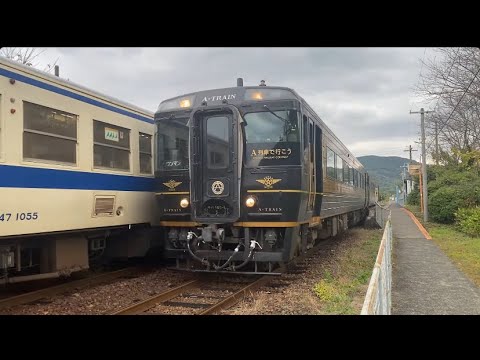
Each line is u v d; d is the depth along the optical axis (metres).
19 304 7.32
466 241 15.82
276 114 8.63
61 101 8.16
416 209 41.94
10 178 7.03
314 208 10.62
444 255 12.88
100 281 9.26
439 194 23.86
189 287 8.48
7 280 7.76
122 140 10.06
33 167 7.47
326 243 14.97
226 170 8.70
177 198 9.17
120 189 9.81
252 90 8.91
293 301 7.36
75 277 9.79
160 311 6.88
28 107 7.45
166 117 9.41
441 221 23.92
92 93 9.02
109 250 11.12
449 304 7.29
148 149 11.11
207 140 8.89
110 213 9.46
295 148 8.52
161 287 8.71
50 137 7.93
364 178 24.55
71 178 8.34
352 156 18.50
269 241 8.54
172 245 9.46
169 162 9.30
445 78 15.14
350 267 10.63
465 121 19.09
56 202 7.95
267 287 8.51
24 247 8.23
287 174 8.45
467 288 8.54
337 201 14.13
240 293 7.75
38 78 7.65
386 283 5.87
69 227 8.27
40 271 8.64
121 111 9.98
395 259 12.23
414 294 8.05
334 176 13.43
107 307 7.24
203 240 8.71
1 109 6.91
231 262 8.89
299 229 9.44
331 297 7.44
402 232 20.11
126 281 9.21
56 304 7.35
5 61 7.00
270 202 8.46
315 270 10.12
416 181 51.97
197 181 8.84
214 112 8.83
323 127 11.55
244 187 8.62
